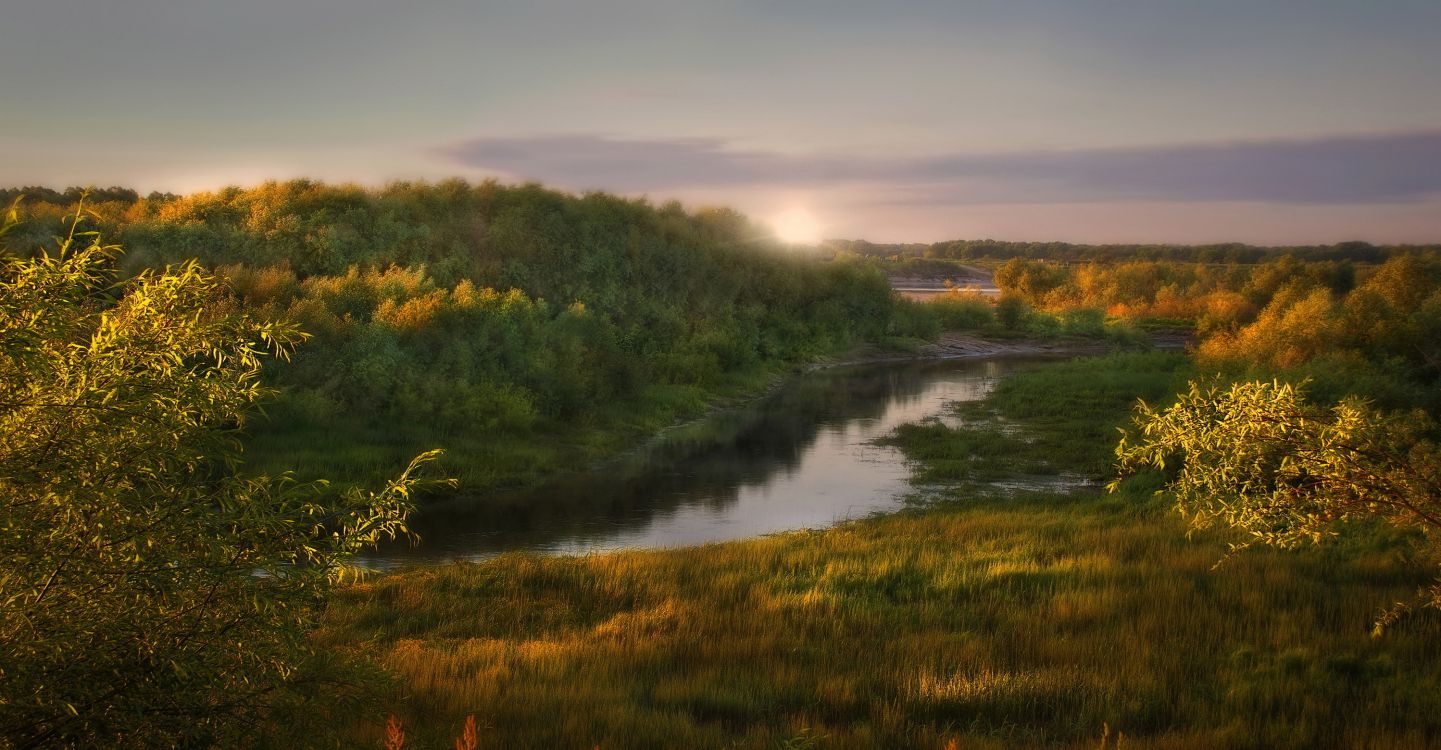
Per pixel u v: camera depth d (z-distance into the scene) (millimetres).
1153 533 16516
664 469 25859
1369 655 9883
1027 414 35688
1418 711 8164
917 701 8789
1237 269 141375
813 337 58719
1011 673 9633
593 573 14508
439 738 6844
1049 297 112188
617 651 10555
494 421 26141
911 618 11984
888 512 21094
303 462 20469
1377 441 5469
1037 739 7883
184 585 3988
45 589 3807
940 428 31938
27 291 3801
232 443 4473
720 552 16172
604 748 7438
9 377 3742
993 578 13727
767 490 23422
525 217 45031
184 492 4141
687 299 51844
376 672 4660
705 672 9836
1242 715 8289
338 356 25109
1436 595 6566
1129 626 11125
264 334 4719
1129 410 35156
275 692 4258
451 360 27766
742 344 48219
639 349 41125
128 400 3908
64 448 3752
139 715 3811
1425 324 28906
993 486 23641
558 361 30984
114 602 3893
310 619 4457
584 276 45281
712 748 7523
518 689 8883
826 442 30484
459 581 14094
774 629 11523
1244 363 30938
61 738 3795
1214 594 12352
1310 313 30938
